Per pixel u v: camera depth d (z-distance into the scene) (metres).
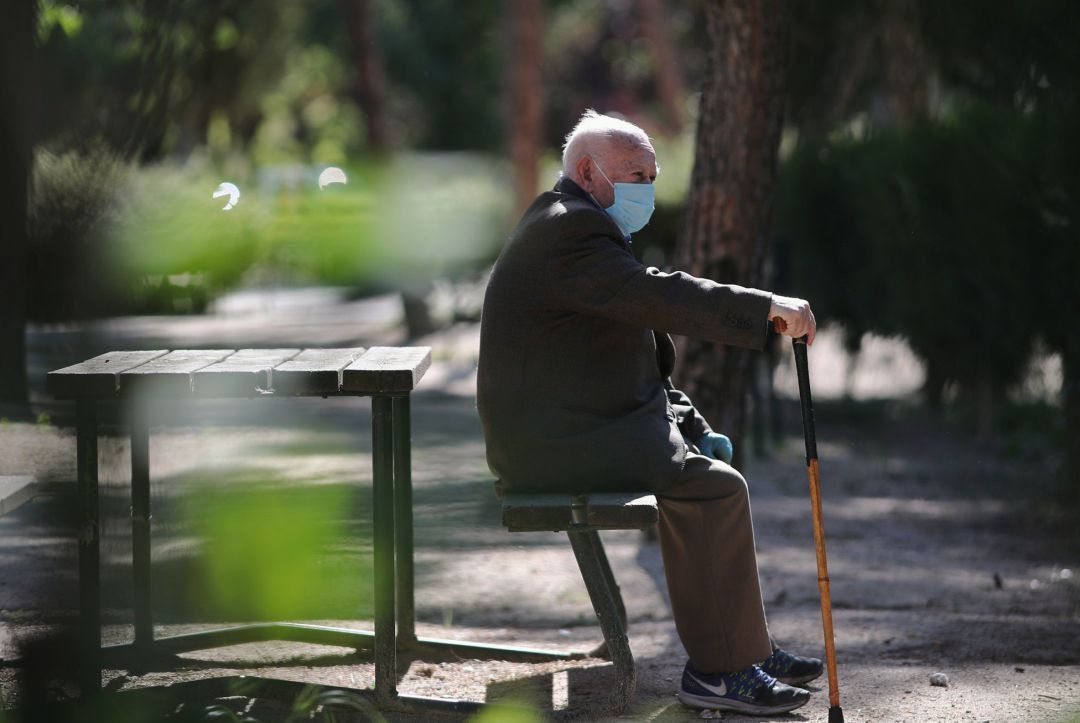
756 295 5.54
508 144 34.41
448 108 68.19
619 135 5.97
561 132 74.00
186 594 7.42
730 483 5.81
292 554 4.12
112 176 14.98
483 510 11.48
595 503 5.41
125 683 6.07
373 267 35.38
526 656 6.81
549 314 5.73
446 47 68.25
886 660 6.86
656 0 53.19
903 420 19.50
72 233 15.08
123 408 6.39
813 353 27.39
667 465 5.71
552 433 5.70
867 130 19.27
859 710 5.85
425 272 29.64
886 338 18.88
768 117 10.38
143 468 6.42
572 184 6.02
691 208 10.57
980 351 16.19
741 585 5.86
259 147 58.59
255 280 33.56
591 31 74.31
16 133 12.84
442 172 53.97
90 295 15.88
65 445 10.30
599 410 5.75
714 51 10.44
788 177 19.73
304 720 5.62
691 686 5.93
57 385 5.43
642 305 5.57
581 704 5.97
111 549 8.77
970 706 5.87
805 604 8.67
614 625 5.68
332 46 58.44
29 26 12.45
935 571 10.07
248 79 36.69
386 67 65.44
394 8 67.25
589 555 5.65
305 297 36.31
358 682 6.26
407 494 6.82
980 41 15.48
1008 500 13.39
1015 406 18.67
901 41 23.59
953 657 6.93
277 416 16.30
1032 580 9.78
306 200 35.25
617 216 6.00
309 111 66.62
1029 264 13.98
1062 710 5.77
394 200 33.38
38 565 7.38
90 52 13.53
